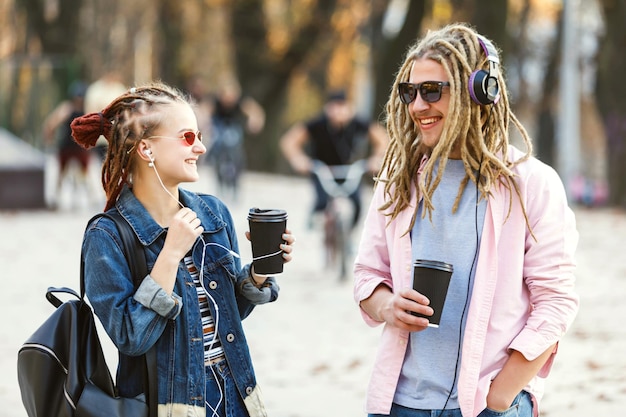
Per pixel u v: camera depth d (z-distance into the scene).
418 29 37.22
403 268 5.30
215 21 59.66
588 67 43.81
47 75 31.95
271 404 9.47
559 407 9.23
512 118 5.25
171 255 4.91
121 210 5.10
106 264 4.92
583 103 62.34
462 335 5.13
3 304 14.55
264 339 12.42
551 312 5.05
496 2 32.09
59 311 4.96
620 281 16.50
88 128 5.19
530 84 53.56
